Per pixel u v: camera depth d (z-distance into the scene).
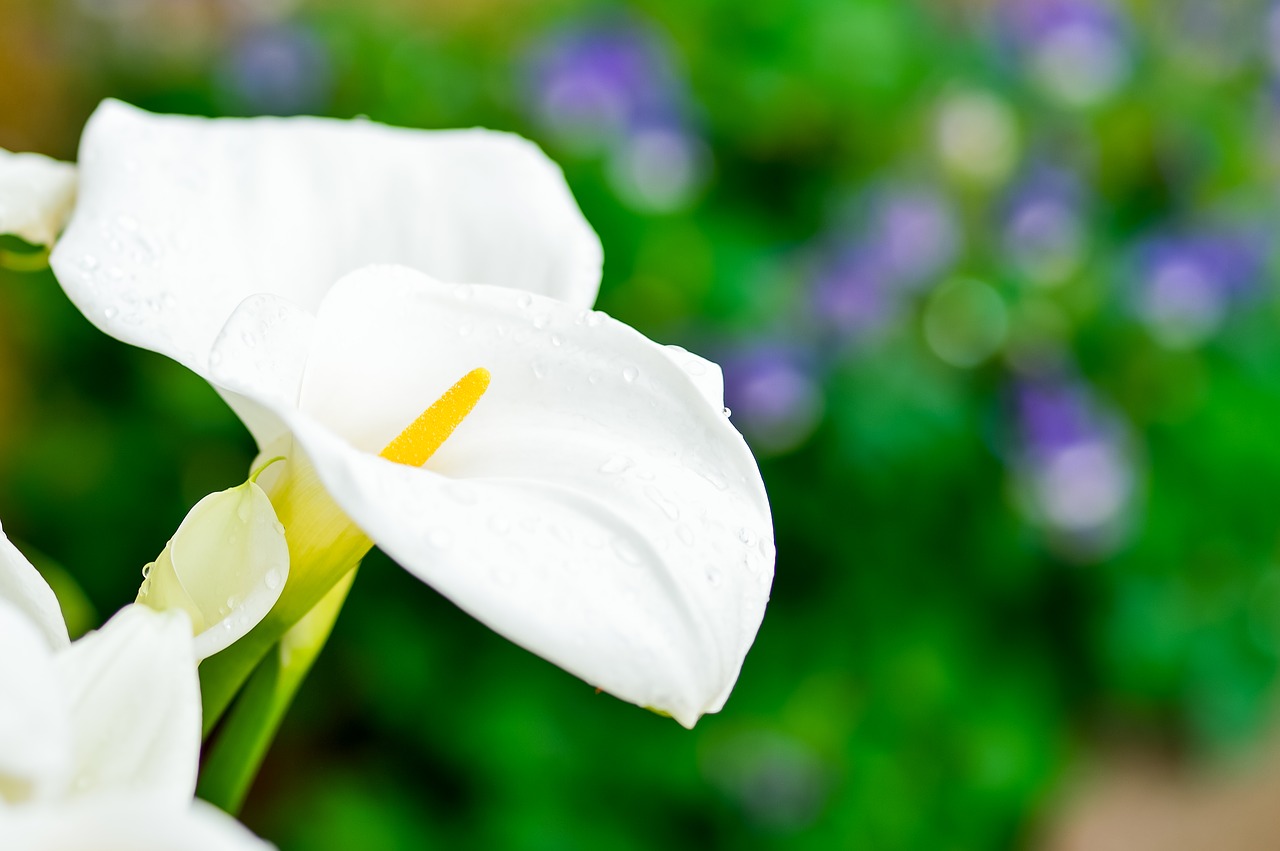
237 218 1.12
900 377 2.32
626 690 0.97
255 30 2.47
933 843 2.40
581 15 2.56
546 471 1.02
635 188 2.28
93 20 2.58
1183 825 2.79
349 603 2.23
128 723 0.96
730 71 2.44
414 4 2.82
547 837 2.19
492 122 2.35
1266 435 2.60
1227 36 2.98
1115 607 2.54
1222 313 2.62
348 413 1.07
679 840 2.32
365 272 1.06
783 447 2.22
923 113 2.55
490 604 0.96
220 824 0.90
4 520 2.28
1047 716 2.54
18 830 0.89
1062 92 2.73
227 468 2.30
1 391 2.37
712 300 2.23
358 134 1.16
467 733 2.21
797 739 2.30
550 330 1.05
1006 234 2.55
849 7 2.53
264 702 1.12
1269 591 2.70
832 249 2.35
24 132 2.61
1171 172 2.84
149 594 1.01
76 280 1.07
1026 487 2.36
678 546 0.99
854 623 2.37
